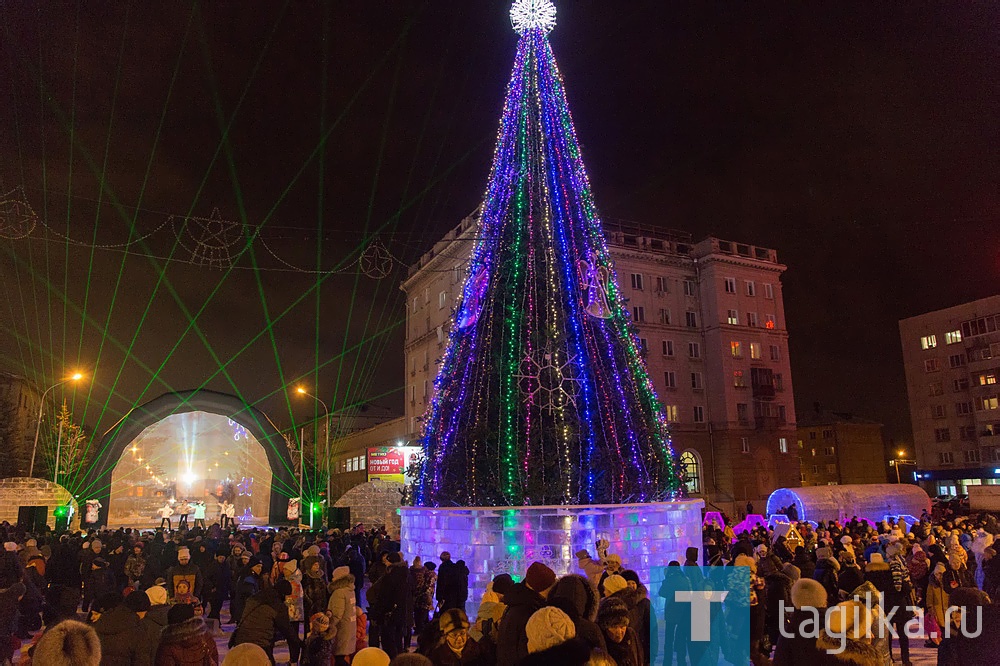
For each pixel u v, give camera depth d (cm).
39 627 1329
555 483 1312
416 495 1560
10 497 3516
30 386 6500
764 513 5306
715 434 5466
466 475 1384
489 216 1578
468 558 1319
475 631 595
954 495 6556
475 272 1555
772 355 5772
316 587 936
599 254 1555
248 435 4931
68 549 1524
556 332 1404
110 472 3916
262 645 738
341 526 3111
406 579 1008
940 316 6888
